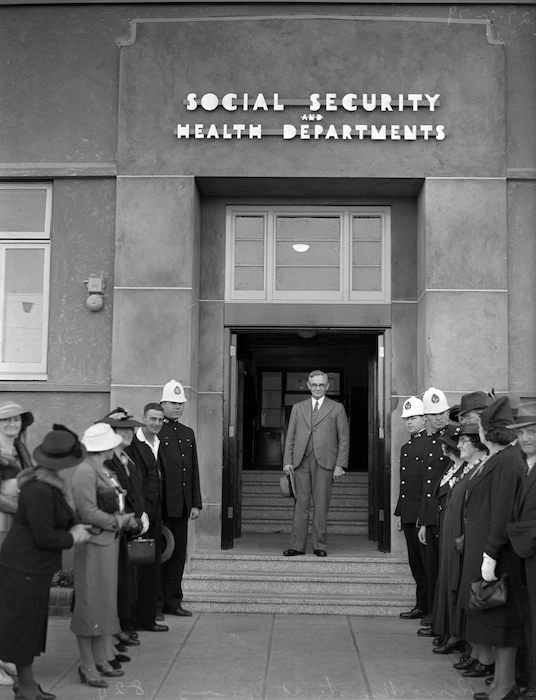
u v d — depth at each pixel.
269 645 7.61
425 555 8.34
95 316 9.73
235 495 10.96
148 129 9.76
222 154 9.71
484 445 6.74
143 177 9.71
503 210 9.62
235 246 10.38
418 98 9.67
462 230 9.59
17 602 5.70
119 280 9.62
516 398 8.85
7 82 9.96
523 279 9.65
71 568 9.25
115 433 6.93
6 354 9.91
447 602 6.94
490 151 9.66
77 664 6.95
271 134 9.69
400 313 10.20
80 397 9.65
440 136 9.64
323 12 9.86
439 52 9.76
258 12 9.89
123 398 9.49
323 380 9.92
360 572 9.48
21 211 10.02
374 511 10.64
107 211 9.84
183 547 8.60
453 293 9.54
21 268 9.99
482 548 6.18
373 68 9.77
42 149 9.88
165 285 9.61
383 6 9.87
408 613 8.72
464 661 6.93
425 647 7.58
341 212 10.39
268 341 11.51
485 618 5.96
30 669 5.85
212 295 10.25
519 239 9.69
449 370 9.46
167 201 9.69
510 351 9.59
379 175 9.65
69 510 5.91
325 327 10.21
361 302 10.23
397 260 10.25
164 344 9.54
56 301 9.79
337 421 9.84
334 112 9.75
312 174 9.66
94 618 6.28
